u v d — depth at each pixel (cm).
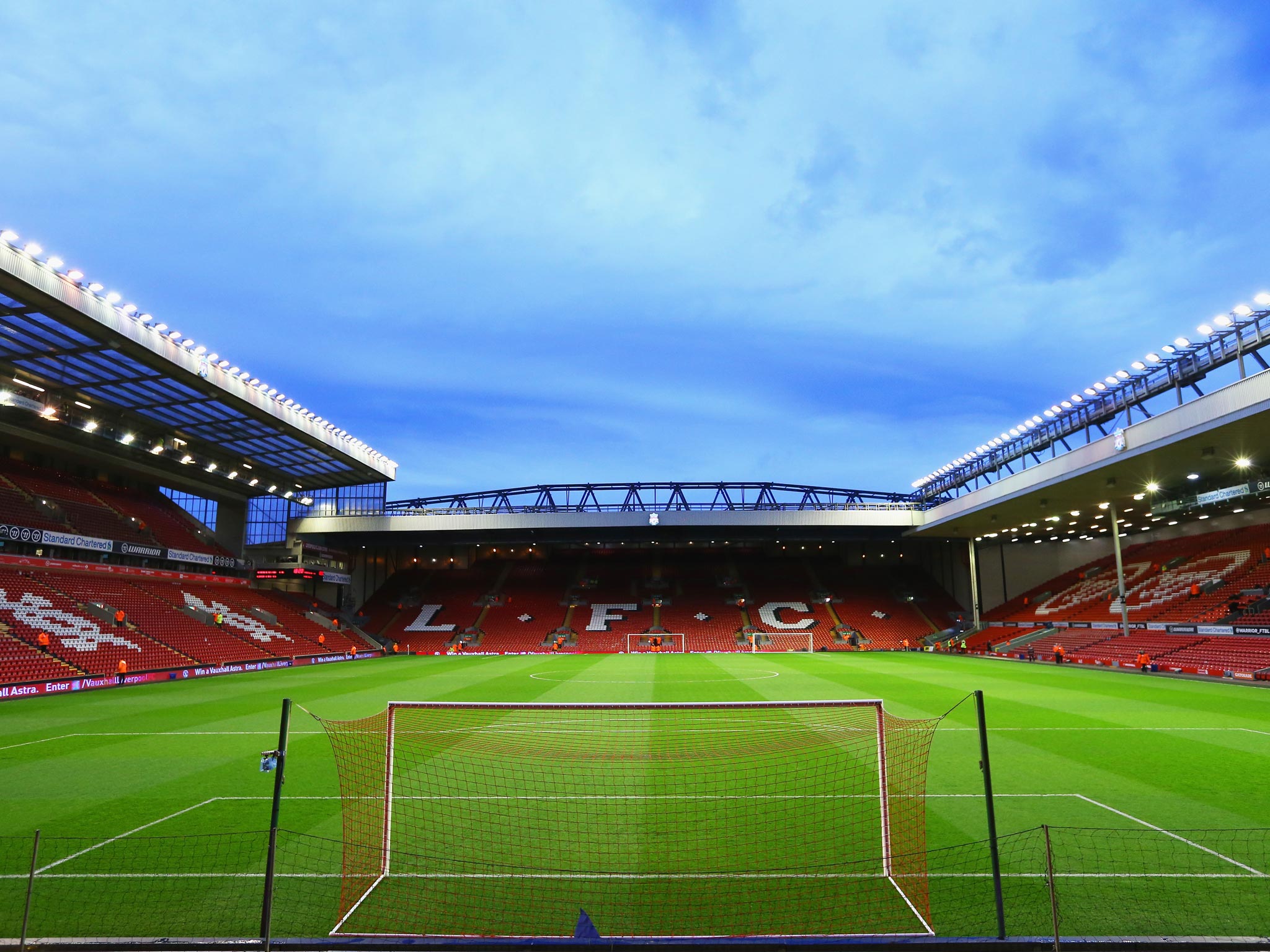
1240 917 631
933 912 645
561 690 2589
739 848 816
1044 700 2144
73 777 1203
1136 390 3300
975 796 1029
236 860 793
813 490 5756
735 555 6994
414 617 5941
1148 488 3500
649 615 5900
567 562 6944
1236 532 4397
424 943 573
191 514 5097
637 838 852
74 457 4100
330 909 666
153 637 3372
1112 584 4800
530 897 688
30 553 3359
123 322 2600
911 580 6531
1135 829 875
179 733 1653
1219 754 1324
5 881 737
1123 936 595
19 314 2420
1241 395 2380
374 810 981
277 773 588
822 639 5509
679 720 1688
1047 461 3550
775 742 1412
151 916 651
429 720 1705
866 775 1145
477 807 984
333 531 5359
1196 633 3378
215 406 3403
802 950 561
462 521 5353
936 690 2478
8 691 2377
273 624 4447
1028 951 564
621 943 564
